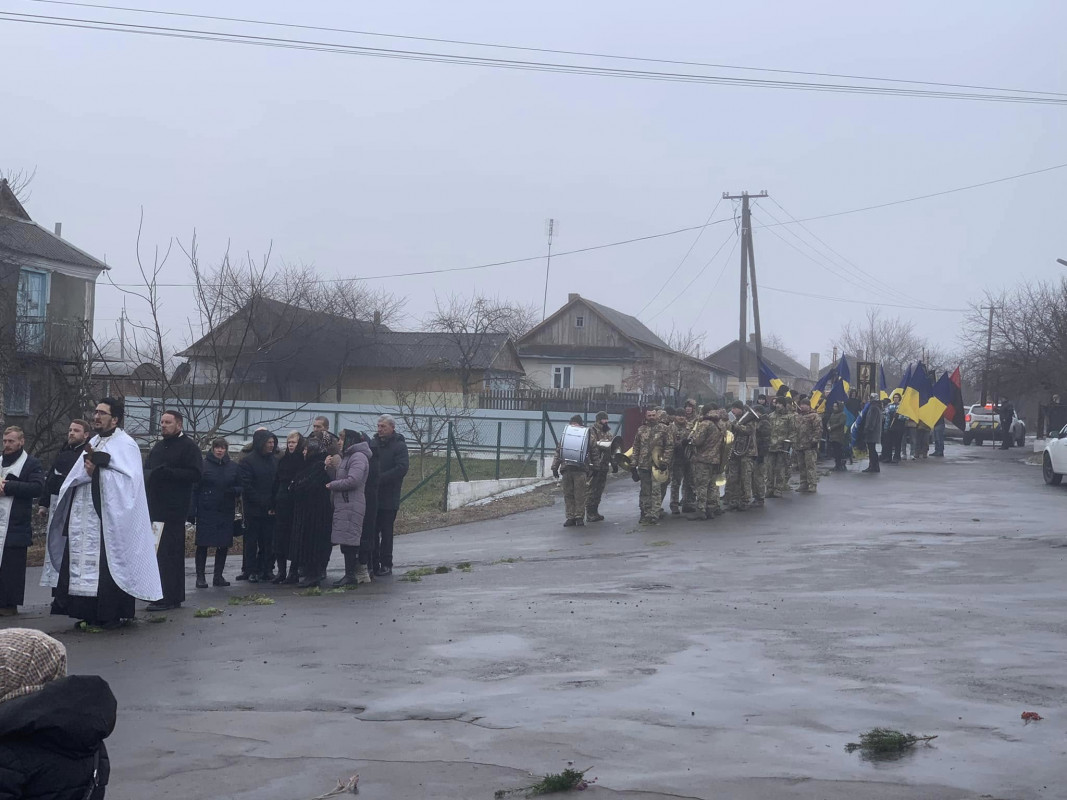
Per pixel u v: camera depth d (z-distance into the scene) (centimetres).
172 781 577
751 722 664
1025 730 638
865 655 843
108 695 367
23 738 345
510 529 1961
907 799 527
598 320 6912
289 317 4497
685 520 1923
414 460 3425
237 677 812
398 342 5731
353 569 1298
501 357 5941
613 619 1021
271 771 591
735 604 1096
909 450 3625
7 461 1109
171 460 1129
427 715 695
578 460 1909
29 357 2566
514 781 567
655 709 696
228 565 1606
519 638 938
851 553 1484
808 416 2305
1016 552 1463
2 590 1098
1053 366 3834
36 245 3316
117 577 995
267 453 1391
